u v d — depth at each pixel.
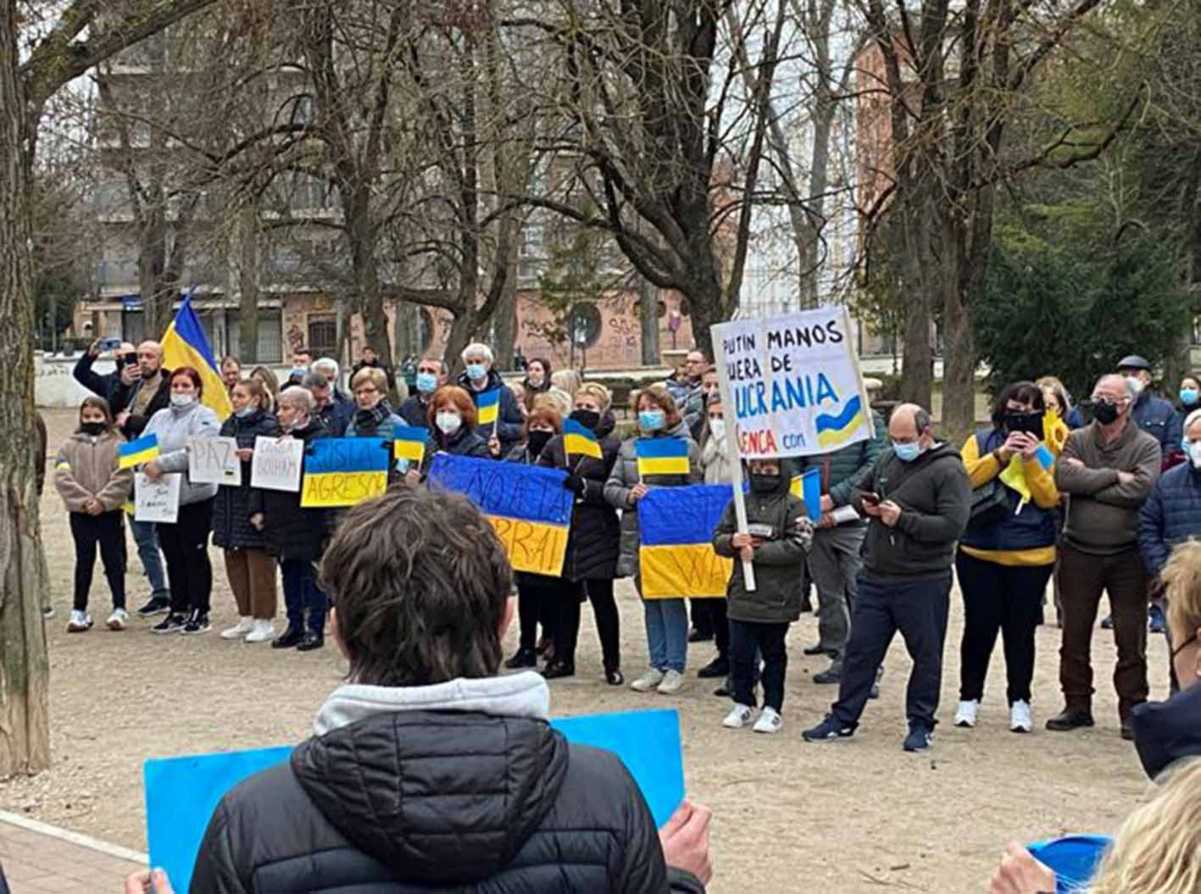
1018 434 8.77
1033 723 9.30
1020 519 8.90
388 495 2.42
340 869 2.08
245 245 25.55
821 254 31.50
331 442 11.43
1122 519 8.82
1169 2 20.98
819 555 10.66
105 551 12.79
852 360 8.57
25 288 7.88
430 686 2.21
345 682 2.32
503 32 21.11
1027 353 27.14
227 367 17.44
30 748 7.91
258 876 2.08
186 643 12.15
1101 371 26.92
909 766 8.23
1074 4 21.52
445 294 26.73
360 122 23.06
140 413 13.65
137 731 9.03
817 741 8.81
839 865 6.54
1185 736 3.50
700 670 10.89
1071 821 7.19
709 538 10.02
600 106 20.45
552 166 23.09
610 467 10.38
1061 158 26.69
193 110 23.53
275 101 24.66
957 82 21.83
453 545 2.30
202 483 12.20
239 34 21.53
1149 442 8.84
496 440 11.59
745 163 25.70
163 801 2.87
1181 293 27.53
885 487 8.64
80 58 8.83
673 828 2.81
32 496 7.94
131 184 27.02
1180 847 1.95
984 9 20.92
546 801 2.14
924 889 6.24
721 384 8.96
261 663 11.27
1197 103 21.47
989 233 24.72
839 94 23.47
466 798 2.07
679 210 23.38
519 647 11.43
